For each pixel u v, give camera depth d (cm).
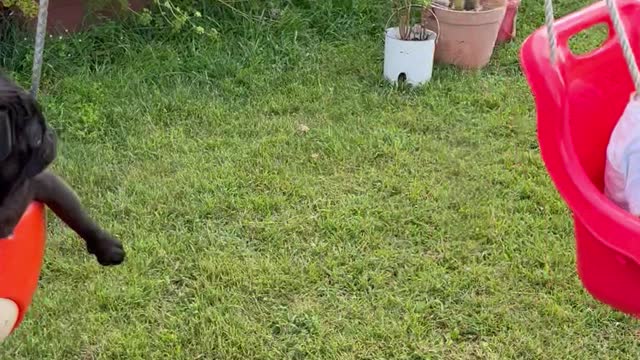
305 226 397
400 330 331
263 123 494
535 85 179
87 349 325
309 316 340
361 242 385
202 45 577
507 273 364
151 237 386
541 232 391
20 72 536
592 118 219
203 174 438
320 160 454
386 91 536
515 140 479
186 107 509
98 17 585
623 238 181
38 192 200
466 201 415
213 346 326
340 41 602
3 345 321
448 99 527
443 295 352
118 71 545
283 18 604
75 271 364
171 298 353
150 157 459
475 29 559
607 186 214
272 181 432
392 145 469
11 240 188
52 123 480
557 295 350
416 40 536
